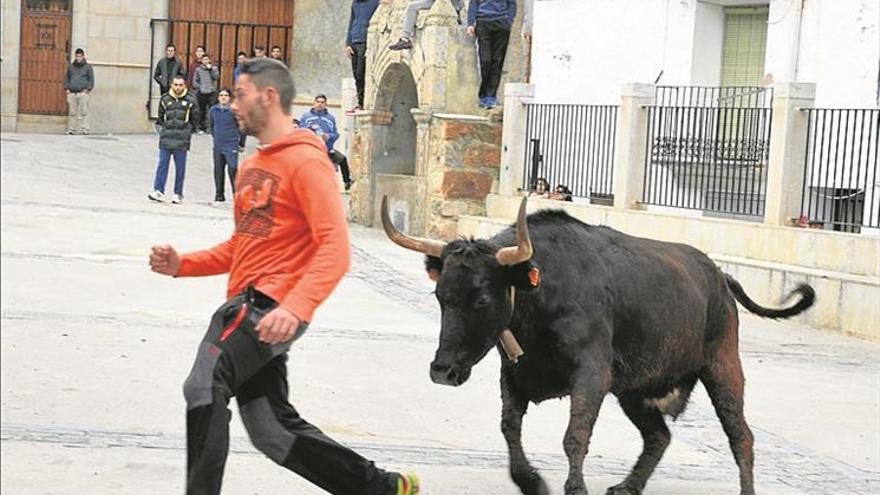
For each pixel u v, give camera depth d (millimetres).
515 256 6523
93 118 33812
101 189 24422
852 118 17172
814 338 14797
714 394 8172
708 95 20375
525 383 7289
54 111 33688
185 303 13875
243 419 6156
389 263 18672
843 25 18328
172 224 20250
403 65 23500
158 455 8055
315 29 34531
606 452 9148
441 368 6508
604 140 20266
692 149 18609
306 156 5992
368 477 6242
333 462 6191
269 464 8102
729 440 8180
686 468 8859
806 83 16766
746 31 20375
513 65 26000
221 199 24219
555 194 20703
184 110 23422
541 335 7078
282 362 6164
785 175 16750
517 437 7363
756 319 15984
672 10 20812
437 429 9328
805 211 17375
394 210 23500
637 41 21469
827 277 15211
